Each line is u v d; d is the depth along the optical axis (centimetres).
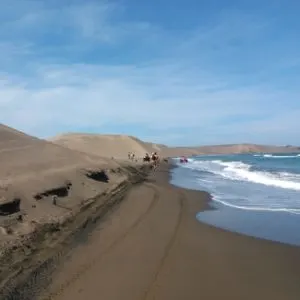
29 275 820
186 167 5944
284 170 4334
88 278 853
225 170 4884
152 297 764
